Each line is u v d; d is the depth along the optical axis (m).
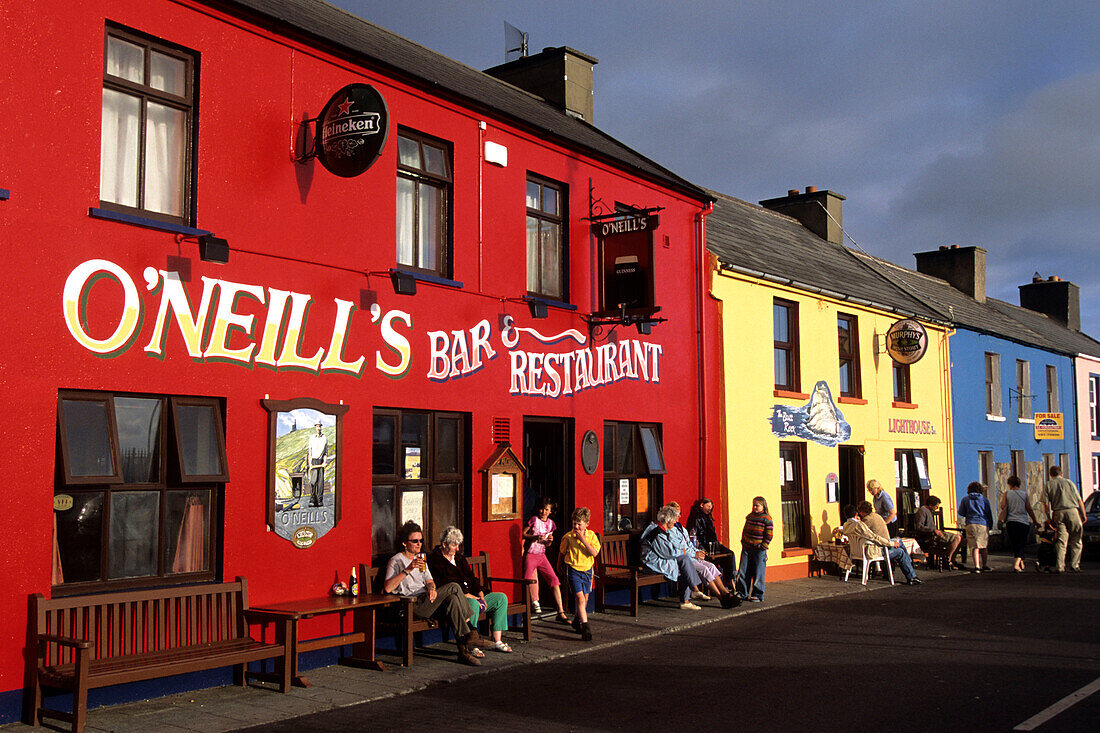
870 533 16.09
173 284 7.92
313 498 8.91
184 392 7.96
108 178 7.73
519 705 7.53
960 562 19.80
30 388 6.94
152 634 7.51
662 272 14.34
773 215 22.97
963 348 23.58
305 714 7.17
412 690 8.03
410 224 10.39
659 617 12.10
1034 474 26.95
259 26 8.81
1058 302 35.62
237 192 8.52
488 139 11.31
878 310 19.91
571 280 12.56
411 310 10.10
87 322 7.31
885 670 8.85
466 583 9.56
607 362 13.04
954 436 22.78
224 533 8.16
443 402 10.41
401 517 9.92
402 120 10.20
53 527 7.05
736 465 15.41
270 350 8.66
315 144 9.00
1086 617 12.05
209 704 7.41
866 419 19.33
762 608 13.09
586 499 12.45
